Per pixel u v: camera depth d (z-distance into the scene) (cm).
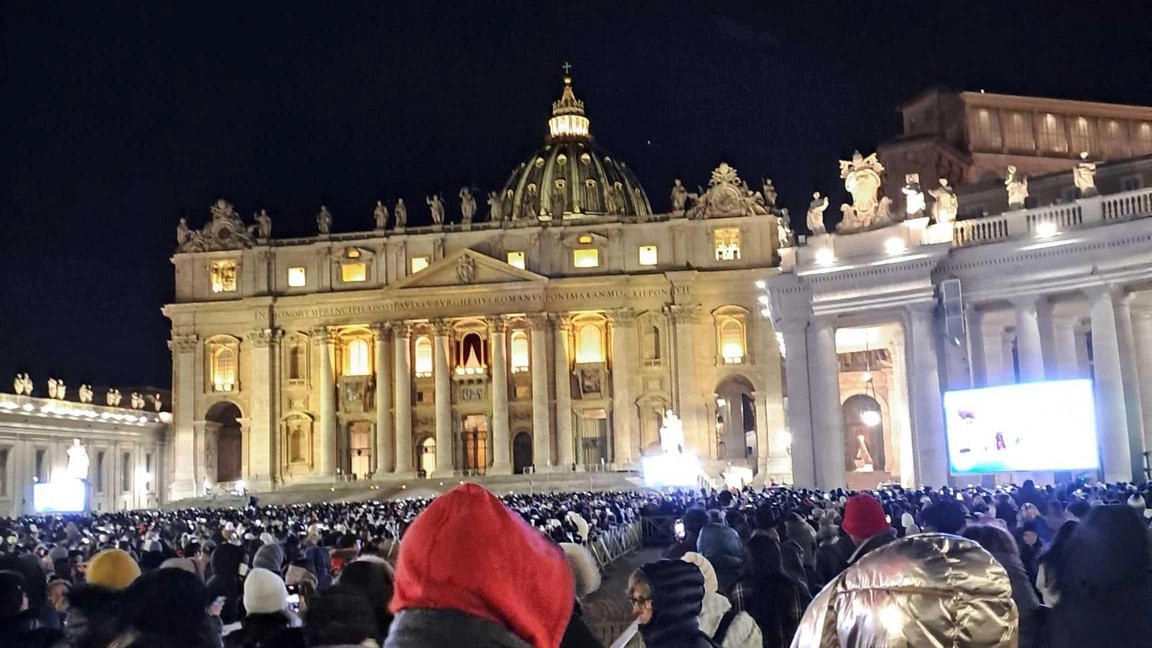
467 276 10250
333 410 10431
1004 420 3084
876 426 8156
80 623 830
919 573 335
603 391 10238
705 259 10294
